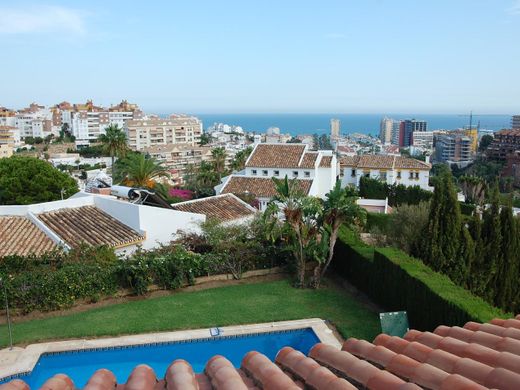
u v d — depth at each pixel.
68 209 26.53
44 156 132.62
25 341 16.52
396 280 18.72
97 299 20.48
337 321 18.52
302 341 17.78
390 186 54.09
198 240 25.42
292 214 21.78
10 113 198.12
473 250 19.20
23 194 41.41
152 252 22.69
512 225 19.12
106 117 199.00
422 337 6.71
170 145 142.25
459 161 164.38
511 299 19.62
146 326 17.78
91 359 16.16
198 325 17.98
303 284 23.00
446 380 4.74
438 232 19.45
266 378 5.06
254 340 17.55
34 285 18.98
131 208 25.00
